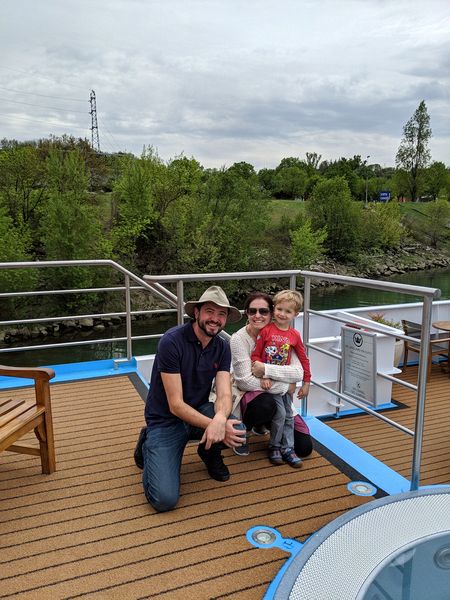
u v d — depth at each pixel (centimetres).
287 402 278
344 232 3975
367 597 162
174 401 227
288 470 262
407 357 629
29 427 232
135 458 258
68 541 199
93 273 2144
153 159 2820
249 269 2906
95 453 280
